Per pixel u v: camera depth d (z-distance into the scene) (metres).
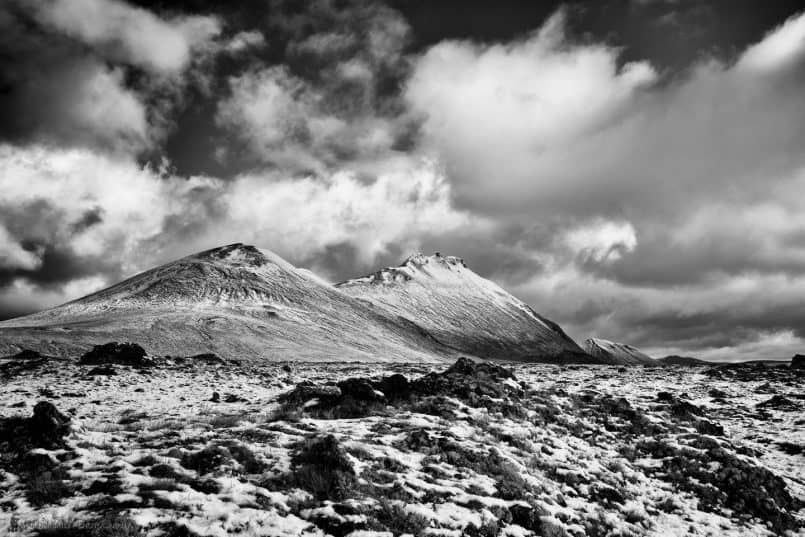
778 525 16.55
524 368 85.81
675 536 14.78
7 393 31.53
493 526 12.44
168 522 10.42
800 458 24.72
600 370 79.00
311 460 14.32
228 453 14.48
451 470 15.88
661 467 20.50
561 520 14.04
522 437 21.05
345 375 52.56
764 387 50.69
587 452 21.27
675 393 46.72
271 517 11.08
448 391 26.52
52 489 11.81
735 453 21.59
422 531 11.55
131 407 26.92
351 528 11.14
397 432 19.39
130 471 13.06
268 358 117.00
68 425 15.91
